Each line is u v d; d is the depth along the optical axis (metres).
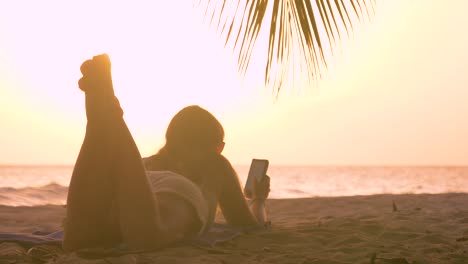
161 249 2.39
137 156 2.16
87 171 2.12
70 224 2.23
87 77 2.08
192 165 2.70
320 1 2.79
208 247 2.58
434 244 2.87
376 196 6.96
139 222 2.19
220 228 3.13
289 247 2.71
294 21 2.88
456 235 3.23
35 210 4.80
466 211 4.61
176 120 2.75
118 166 2.14
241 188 2.92
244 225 3.03
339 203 5.95
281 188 23.27
